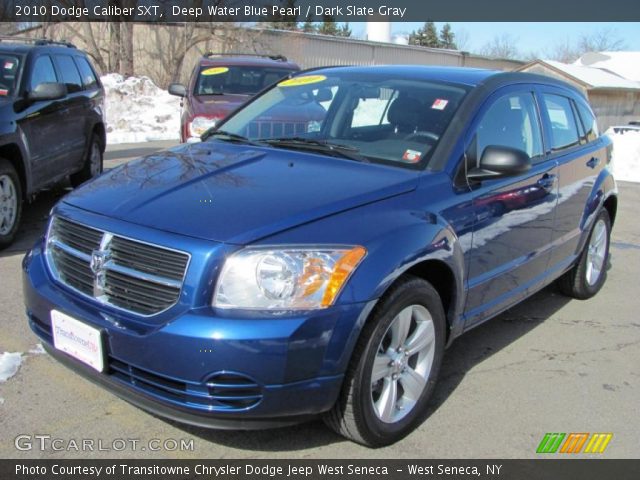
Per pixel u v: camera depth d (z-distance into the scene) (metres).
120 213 3.08
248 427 2.79
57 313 3.07
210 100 9.65
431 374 3.43
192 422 2.79
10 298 4.91
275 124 4.31
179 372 2.71
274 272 2.73
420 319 3.30
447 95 4.04
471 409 3.67
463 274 3.56
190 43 27.36
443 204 3.45
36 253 3.44
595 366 4.34
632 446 3.38
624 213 9.88
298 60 30.31
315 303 2.76
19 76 6.67
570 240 4.99
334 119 4.21
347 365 2.88
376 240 2.98
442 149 3.67
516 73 4.57
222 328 2.66
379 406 3.15
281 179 3.37
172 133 17.08
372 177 3.42
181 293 2.76
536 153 4.46
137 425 3.30
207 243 2.78
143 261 2.89
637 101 36.28
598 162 5.41
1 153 6.22
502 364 4.29
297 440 3.24
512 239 4.06
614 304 5.64
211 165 3.62
